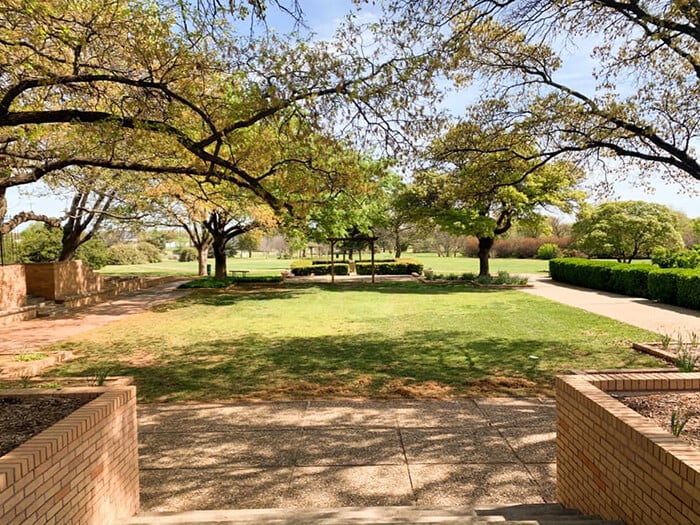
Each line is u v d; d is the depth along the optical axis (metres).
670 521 2.15
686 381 3.54
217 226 23.59
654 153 8.57
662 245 26.41
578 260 23.30
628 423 2.56
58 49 6.87
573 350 8.74
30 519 2.16
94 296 17.23
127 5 6.57
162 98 6.96
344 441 4.75
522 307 14.69
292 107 7.00
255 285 23.62
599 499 2.90
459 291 19.88
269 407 5.82
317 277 29.02
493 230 21.91
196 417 5.50
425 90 6.91
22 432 2.94
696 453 2.14
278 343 9.84
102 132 6.37
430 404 5.85
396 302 16.48
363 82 6.66
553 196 20.41
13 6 5.68
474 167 10.45
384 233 44.44
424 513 3.27
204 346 9.64
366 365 7.88
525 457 4.34
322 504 3.59
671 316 12.50
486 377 7.02
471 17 7.73
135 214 21.02
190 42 6.62
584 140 8.20
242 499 3.67
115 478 3.13
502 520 2.93
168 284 24.72
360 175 8.00
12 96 6.12
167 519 3.18
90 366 8.07
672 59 8.08
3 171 9.91
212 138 6.80
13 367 7.50
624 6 6.70
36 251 26.53
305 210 8.13
